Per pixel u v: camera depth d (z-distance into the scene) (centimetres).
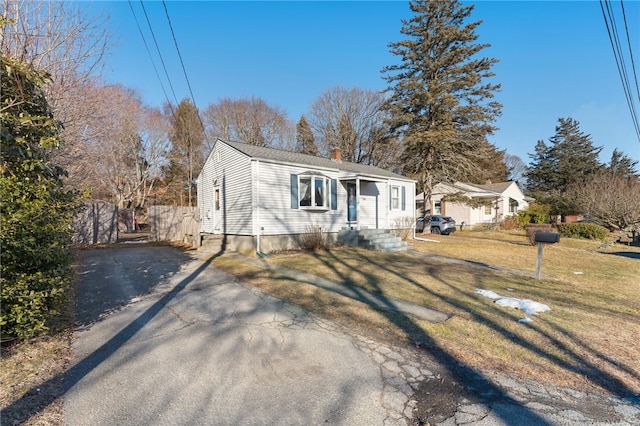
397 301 605
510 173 5475
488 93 2017
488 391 313
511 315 534
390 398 298
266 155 1315
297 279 784
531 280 812
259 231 1200
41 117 389
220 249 1345
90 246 1492
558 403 295
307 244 1261
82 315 525
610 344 429
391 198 1747
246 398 295
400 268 923
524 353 399
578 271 955
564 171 4256
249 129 3519
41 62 760
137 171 3173
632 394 314
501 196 2917
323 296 638
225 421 262
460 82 1975
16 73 381
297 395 301
